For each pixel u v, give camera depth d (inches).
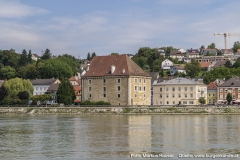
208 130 4640.8
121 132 4463.6
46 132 4515.3
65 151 3267.7
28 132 4527.6
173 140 3831.2
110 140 3841.0
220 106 7647.6
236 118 6530.5
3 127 5093.5
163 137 4040.4
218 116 7062.0
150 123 5551.2
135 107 7682.1
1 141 3809.1
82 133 4399.6
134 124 5403.5
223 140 3831.2
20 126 5221.5
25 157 3046.3
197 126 5108.3
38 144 3619.6
